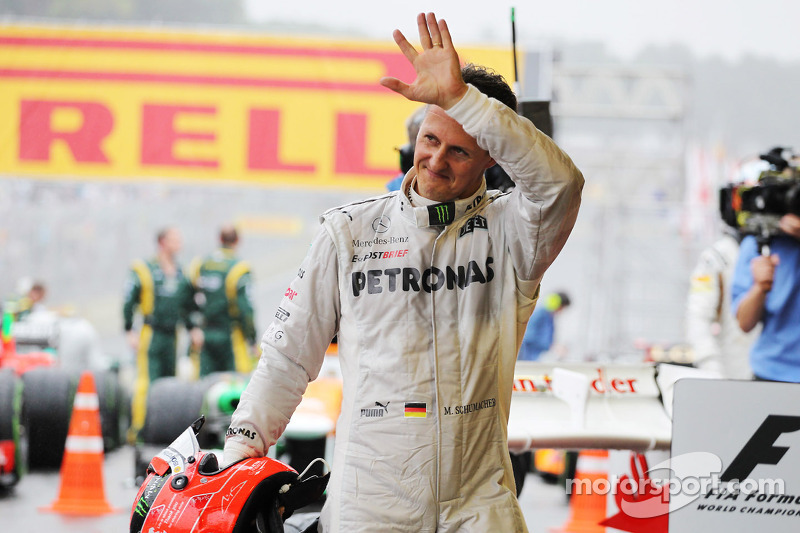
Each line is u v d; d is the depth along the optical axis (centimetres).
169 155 2525
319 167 2516
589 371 913
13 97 2523
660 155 3516
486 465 608
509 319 618
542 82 2416
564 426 867
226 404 1541
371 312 609
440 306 607
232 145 2523
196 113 2528
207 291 2378
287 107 2516
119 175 2525
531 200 588
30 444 1933
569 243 5375
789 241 1132
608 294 3078
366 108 2509
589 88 3366
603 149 3506
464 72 636
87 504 1577
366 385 604
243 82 2520
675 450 666
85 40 2530
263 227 6100
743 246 1169
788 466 654
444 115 593
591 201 3503
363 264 616
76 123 2528
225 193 6075
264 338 641
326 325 632
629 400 914
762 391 661
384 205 632
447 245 614
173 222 6084
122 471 1953
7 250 5803
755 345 1154
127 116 2528
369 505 588
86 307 5869
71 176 2525
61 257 5894
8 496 1673
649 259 3144
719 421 662
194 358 2420
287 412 640
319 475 641
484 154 603
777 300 1123
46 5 8062
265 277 6169
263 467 614
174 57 2525
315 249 631
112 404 2170
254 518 606
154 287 2345
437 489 589
